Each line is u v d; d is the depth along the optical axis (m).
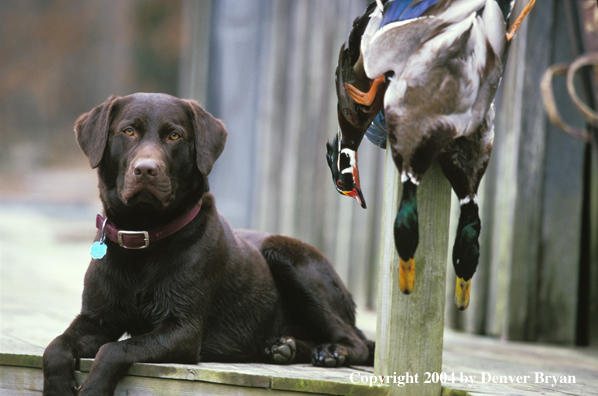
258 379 3.03
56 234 12.84
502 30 2.77
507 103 5.84
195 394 3.07
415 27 2.69
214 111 9.03
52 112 34.88
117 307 3.37
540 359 4.66
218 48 9.02
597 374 4.05
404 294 2.87
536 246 5.60
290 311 4.13
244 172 8.62
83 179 26.83
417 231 2.66
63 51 35.62
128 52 36.41
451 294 6.06
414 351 2.94
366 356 3.94
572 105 5.65
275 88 8.19
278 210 8.12
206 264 3.44
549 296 5.61
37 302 6.00
